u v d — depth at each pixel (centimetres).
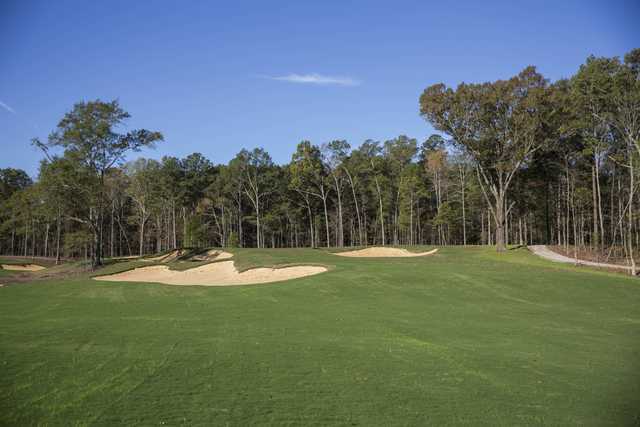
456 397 920
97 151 4591
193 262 4509
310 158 7281
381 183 7700
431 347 1318
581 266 3678
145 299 2458
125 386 972
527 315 1877
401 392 945
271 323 1688
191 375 1045
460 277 2752
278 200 8494
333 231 9719
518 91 4334
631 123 3666
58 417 812
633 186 4088
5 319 1877
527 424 795
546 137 4541
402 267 3148
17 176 9175
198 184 8031
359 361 1166
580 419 820
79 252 8538
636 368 1138
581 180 5759
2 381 1007
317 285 2617
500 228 4712
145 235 9094
